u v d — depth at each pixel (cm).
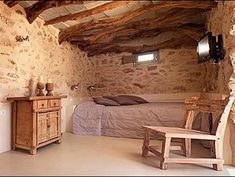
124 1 355
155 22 451
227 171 238
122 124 423
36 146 306
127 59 591
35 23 386
